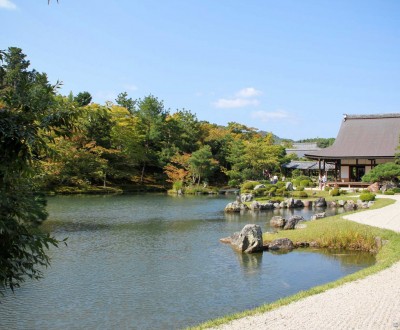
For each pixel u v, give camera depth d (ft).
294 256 45.11
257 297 31.94
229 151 189.26
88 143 140.87
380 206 78.95
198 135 197.77
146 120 179.83
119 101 202.80
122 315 28.37
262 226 68.44
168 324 26.81
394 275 29.53
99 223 70.90
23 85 13.88
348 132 152.76
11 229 13.93
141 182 164.55
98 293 32.99
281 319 20.81
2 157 12.90
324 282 35.58
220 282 35.94
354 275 29.99
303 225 59.21
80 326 26.53
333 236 49.24
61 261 43.34
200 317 27.99
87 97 179.11
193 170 162.30
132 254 46.91
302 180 151.84
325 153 143.84
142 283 35.76
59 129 14.85
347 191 121.80
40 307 29.89
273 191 119.44
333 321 20.27
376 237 47.75
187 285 35.09
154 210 92.12
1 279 13.98
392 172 113.29
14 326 26.53
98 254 46.78
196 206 101.91
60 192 128.98
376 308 22.20
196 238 57.21
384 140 144.97
